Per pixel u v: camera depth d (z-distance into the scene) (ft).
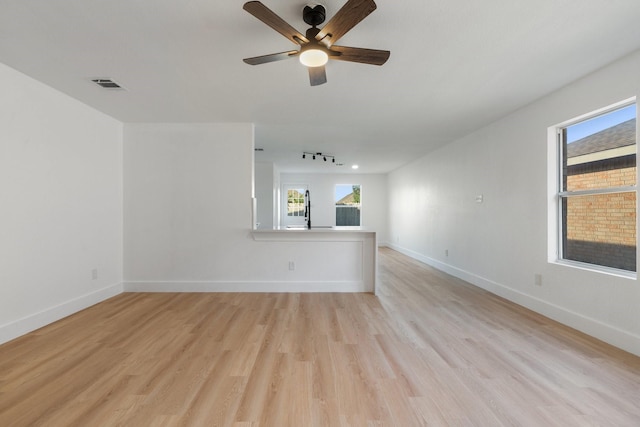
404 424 5.14
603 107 8.32
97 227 11.78
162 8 5.82
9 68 8.31
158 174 13.35
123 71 8.48
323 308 11.25
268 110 11.69
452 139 16.25
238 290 13.51
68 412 5.41
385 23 6.32
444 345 8.13
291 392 6.03
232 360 7.31
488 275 13.65
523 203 11.39
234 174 13.38
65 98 10.19
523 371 6.82
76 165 10.70
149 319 10.04
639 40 6.97
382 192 31.07
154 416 5.32
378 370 6.86
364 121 13.07
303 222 30.60
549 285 10.19
